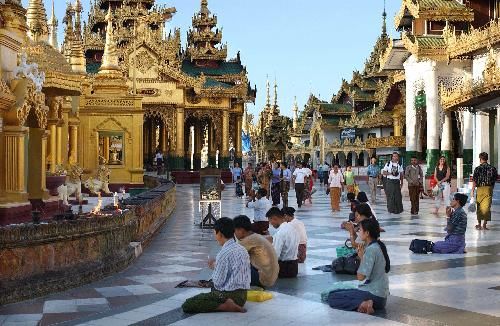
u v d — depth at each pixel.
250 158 94.62
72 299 10.07
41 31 22.91
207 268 12.96
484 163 19.86
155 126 74.75
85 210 23.61
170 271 12.62
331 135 81.38
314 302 9.91
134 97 38.91
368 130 76.44
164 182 32.56
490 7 42.81
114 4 74.75
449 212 15.16
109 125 38.69
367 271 9.34
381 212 26.72
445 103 37.00
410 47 42.41
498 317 8.96
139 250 14.57
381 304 9.36
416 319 8.85
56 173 24.92
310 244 16.45
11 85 16.77
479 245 16.14
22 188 16.92
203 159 90.19
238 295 9.32
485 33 36.41
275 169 31.72
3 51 16.48
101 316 9.09
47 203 19.88
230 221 9.55
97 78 41.59
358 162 79.69
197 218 24.45
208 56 72.19
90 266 11.44
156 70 62.91
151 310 9.43
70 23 36.41
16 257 9.95
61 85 21.66
